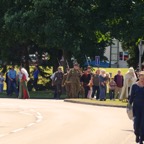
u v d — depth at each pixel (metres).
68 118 41.28
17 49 91.31
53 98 68.88
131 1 84.94
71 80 67.00
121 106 53.47
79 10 81.62
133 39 85.38
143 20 83.12
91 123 37.59
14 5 84.25
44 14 81.00
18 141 27.92
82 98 66.06
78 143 27.36
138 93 26.94
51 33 79.62
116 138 29.67
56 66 91.94
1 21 86.94
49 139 28.84
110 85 67.00
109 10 84.75
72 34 81.38
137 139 27.05
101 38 88.62
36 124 36.88
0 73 83.00
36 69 86.50
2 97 71.06
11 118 41.34
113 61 189.62
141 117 26.77
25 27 80.88
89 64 89.12
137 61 107.25
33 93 83.31
